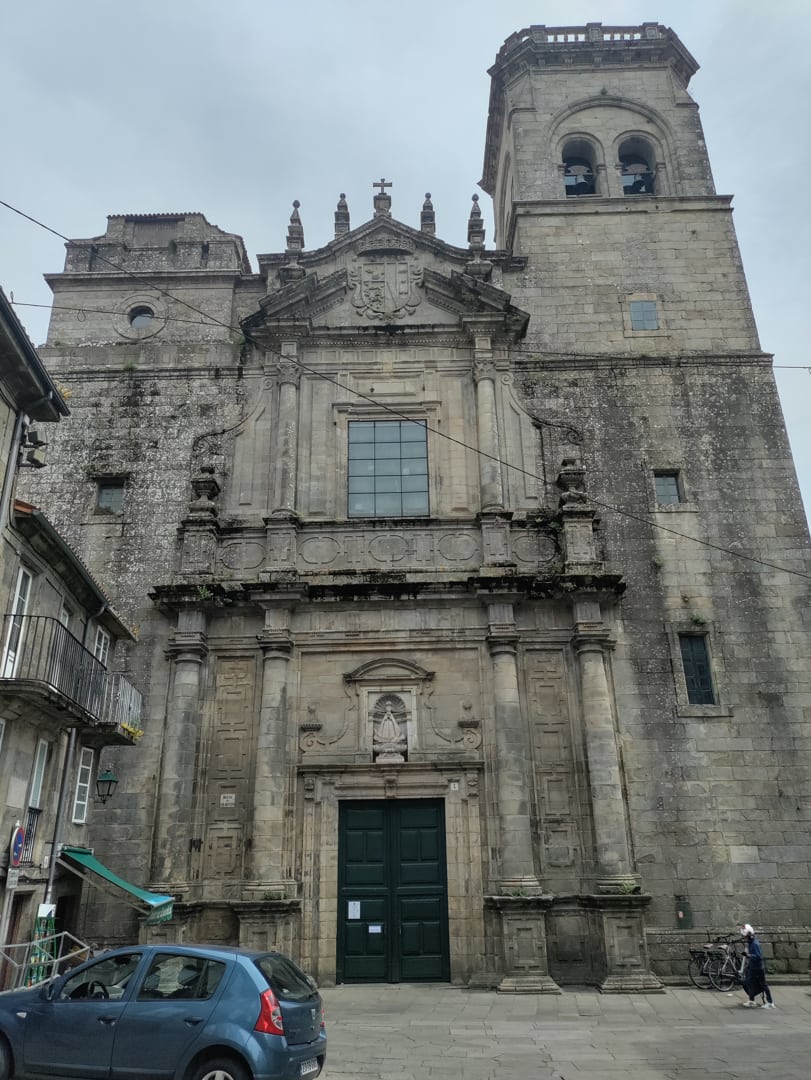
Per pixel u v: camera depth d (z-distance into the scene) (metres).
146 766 18.98
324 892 18.22
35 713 14.18
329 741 19.33
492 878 18.11
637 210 25.30
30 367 13.89
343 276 23.66
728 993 16.56
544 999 16.09
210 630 20.20
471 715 19.41
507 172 29.77
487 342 22.88
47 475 22.02
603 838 17.98
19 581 14.38
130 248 25.25
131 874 18.12
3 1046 9.22
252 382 22.97
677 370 23.03
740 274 24.45
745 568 20.81
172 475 21.97
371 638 19.97
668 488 21.91
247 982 9.01
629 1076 10.30
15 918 14.36
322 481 21.75
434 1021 14.14
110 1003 9.14
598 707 19.02
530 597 20.11
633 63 27.89
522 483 21.83
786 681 19.75
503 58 28.27
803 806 18.73
